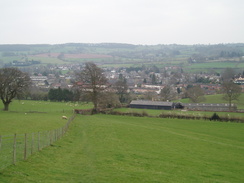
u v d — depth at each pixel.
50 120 78.38
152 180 28.69
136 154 42.09
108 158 37.53
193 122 95.25
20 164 27.86
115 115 110.62
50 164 30.28
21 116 86.38
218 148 54.88
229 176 34.75
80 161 33.91
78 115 106.69
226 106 151.50
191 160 41.84
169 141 58.56
